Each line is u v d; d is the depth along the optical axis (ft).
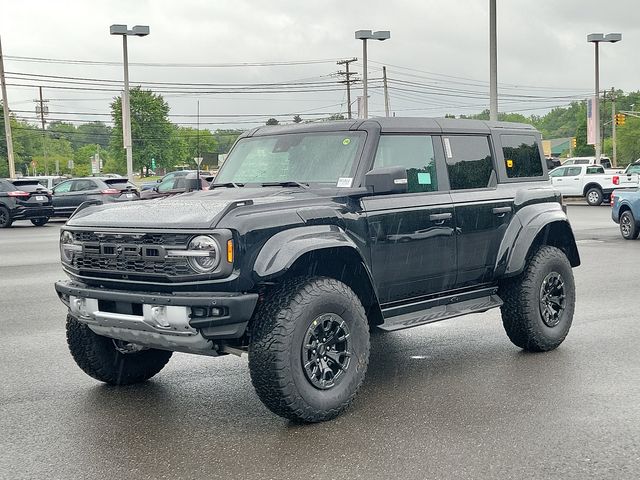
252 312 16.30
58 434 17.07
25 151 465.47
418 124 21.18
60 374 22.33
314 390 17.15
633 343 25.11
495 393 19.61
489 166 22.97
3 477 14.67
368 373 21.81
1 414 18.56
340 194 18.84
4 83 146.00
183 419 18.02
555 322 23.90
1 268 48.29
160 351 21.16
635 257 49.37
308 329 16.94
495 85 79.15
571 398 19.07
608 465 14.75
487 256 22.22
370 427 17.12
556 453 15.38
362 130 20.10
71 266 18.43
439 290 21.38
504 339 26.09
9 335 27.73
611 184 111.86
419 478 14.23
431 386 20.35
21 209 91.25
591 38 156.87
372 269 19.17
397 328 19.44
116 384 21.04
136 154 199.31
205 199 18.80
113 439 16.70
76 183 102.73
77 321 20.02
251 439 16.53
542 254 23.52
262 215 16.89
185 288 16.47
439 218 20.63
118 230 17.22
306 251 16.74
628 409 18.16
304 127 21.16
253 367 16.65
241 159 21.93
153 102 198.39
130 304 17.02
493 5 78.33
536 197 23.77
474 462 14.96
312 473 14.56
